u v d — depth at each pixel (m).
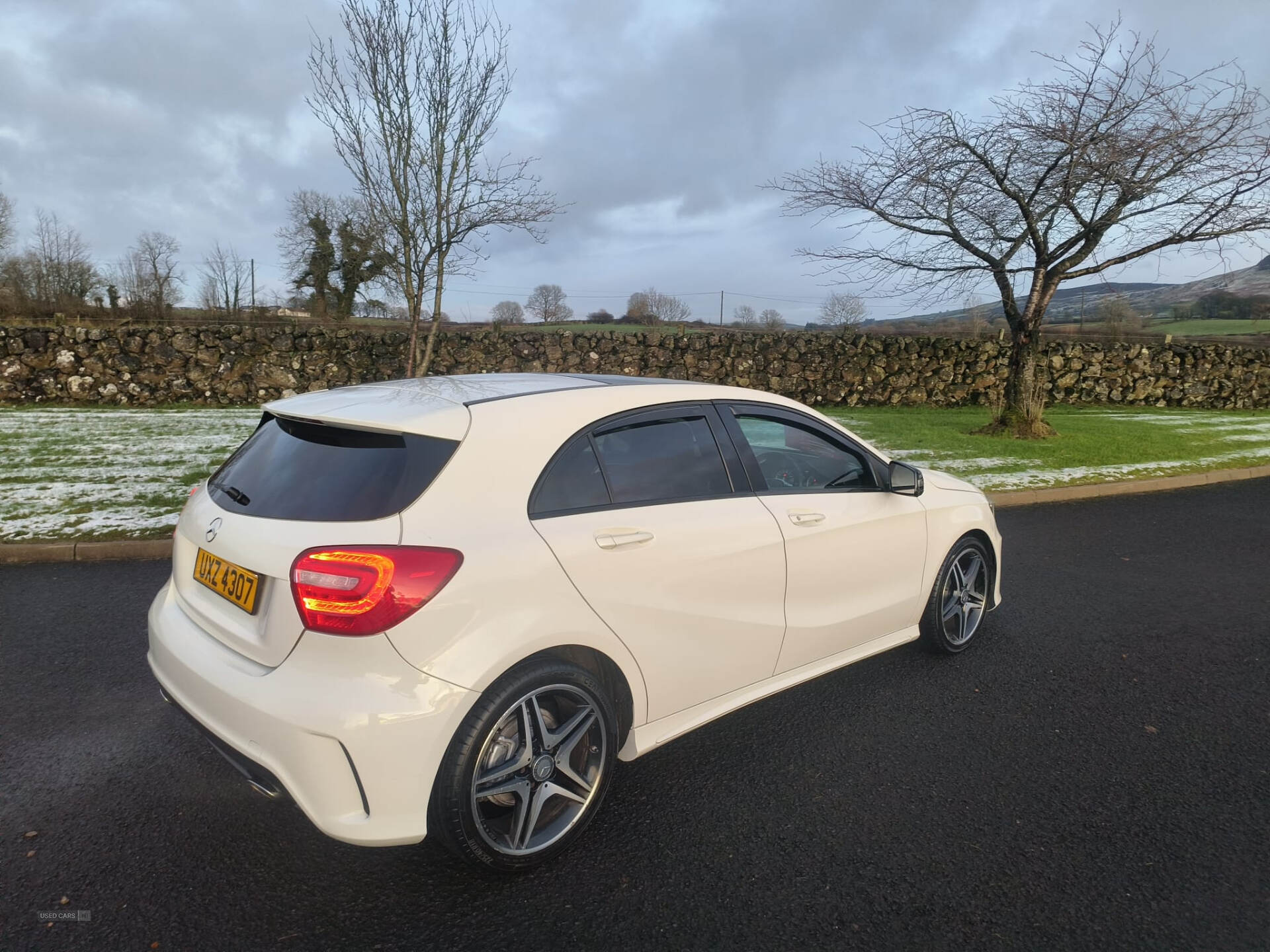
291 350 16.39
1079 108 10.29
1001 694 3.78
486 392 2.75
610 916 2.25
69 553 5.90
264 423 2.89
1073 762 3.15
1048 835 2.66
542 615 2.33
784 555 3.11
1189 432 14.83
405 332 17.14
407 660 2.11
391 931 2.18
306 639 2.12
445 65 10.21
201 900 2.29
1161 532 7.46
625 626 2.58
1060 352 19.89
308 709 2.07
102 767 3.00
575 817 2.52
